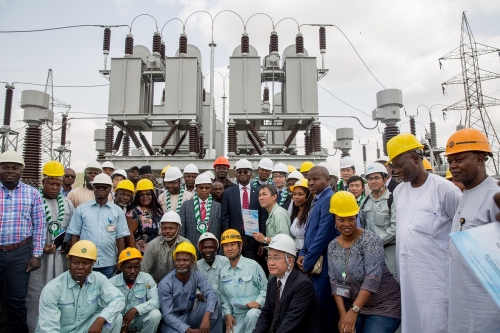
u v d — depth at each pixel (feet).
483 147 10.60
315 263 16.21
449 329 11.12
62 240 21.29
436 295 12.42
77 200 24.50
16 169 18.40
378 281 13.67
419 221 12.88
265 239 20.52
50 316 15.56
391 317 13.75
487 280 7.26
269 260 15.10
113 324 16.55
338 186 28.12
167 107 46.93
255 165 44.37
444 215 12.78
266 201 20.56
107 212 20.48
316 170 17.31
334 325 16.10
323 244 16.17
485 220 10.41
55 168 21.30
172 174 26.11
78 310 16.21
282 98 54.13
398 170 13.52
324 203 16.74
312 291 14.60
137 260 18.31
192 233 22.88
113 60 48.52
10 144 54.39
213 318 18.38
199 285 19.13
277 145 65.36
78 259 16.01
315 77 47.93
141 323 17.99
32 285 20.56
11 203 18.37
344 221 14.38
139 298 18.26
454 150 10.79
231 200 23.59
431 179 13.19
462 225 10.91
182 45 49.49
